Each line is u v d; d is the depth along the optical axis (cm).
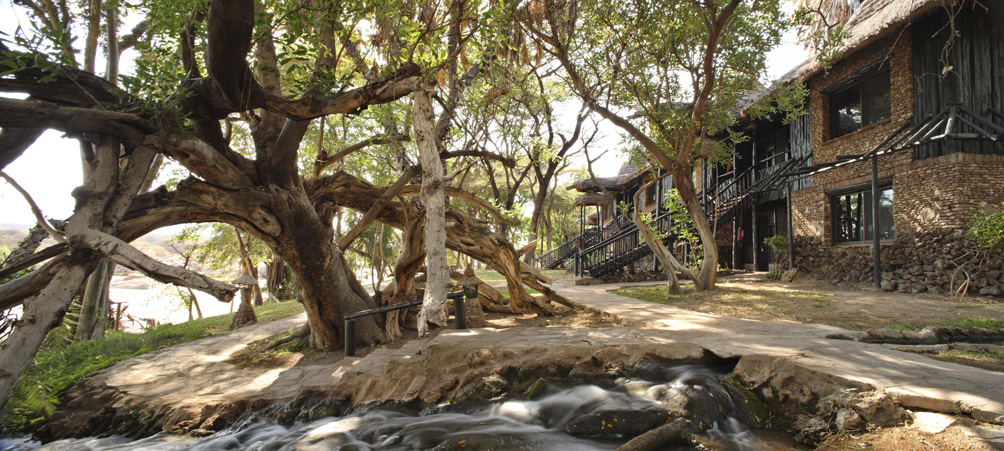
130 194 539
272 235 714
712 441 385
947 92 1074
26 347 436
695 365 530
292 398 562
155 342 970
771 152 1773
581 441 417
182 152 597
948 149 1054
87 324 1046
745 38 1105
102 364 757
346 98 622
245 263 1880
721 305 962
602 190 2283
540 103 1371
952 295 945
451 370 570
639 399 471
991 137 926
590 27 1133
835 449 335
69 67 525
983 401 336
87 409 593
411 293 909
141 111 544
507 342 627
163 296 1892
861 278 1203
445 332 742
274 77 718
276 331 1012
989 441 293
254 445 473
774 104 1530
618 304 1034
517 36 1152
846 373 417
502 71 1122
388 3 628
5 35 443
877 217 1112
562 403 489
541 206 1552
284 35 571
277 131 733
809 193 1476
